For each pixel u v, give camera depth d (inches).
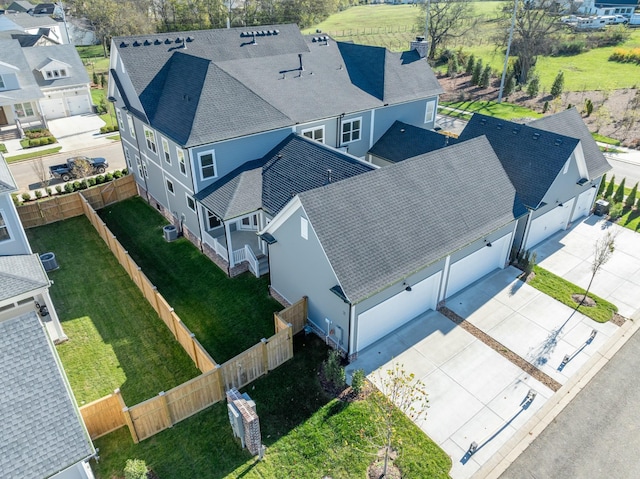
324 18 4003.4
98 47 3415.4
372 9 5177.2
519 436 559.8
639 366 658.2
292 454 535.5
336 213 647.1
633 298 797.9
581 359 671.1
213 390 587.2
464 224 751.1
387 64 1208.2
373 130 1166.3
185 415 577.0
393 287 665.0
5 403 418.9
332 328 671.1
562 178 880.3
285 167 900.0
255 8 3346.5
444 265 732.7
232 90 930.7
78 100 1884.8
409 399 601.6
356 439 551.8
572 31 2930.6
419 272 694.5
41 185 1246.3
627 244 949.8
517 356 676.1
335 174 823.7
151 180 1098.7
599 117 1603.1
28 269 685.3
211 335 721.6
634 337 711.1
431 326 733.3
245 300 798.5
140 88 987.3
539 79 2130.9
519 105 1904.5
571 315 756.0
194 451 539.5
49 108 1831.9
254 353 608.4
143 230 1034.7
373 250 646.5
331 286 633.6
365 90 1154.0
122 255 852.0
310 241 642.2
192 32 1104.8
